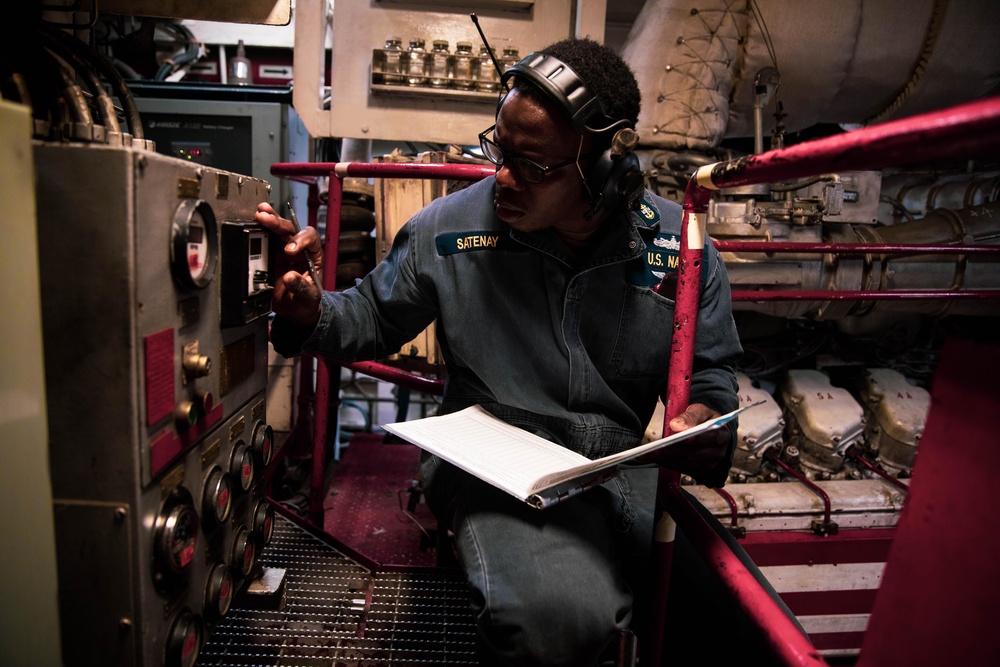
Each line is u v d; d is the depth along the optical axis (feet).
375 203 7.27
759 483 7.36
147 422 2.43
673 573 4.16
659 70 7.39
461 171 4.92
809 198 7.00
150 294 2.42
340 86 7.64
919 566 1.98
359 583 4.69
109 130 3.11
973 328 8.92
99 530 2.43
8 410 2.14
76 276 2.28
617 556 3.92
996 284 7.54
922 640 1.94
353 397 12.39
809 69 7.74
